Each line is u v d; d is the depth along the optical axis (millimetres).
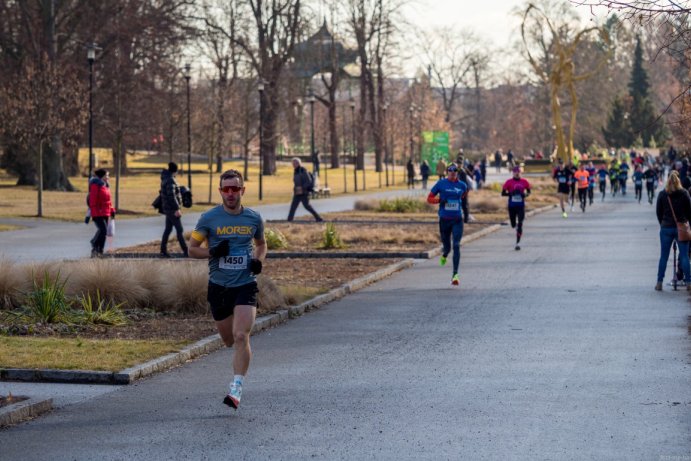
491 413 13281
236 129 120438
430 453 11359
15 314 21250
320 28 129625
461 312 23219
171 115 91312
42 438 12203
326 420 13008
